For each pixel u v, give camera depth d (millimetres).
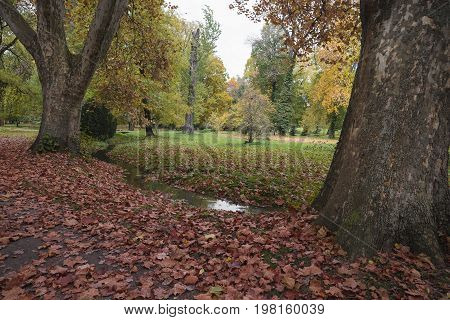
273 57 34906
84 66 11109
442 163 4020
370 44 4312
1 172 7984
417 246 3719
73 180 8352
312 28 10289
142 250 4266
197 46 33281
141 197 8148
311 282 3283
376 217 3807
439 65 3812
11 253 4051
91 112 20703
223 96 41125
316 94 25188
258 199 9078
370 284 3254
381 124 3941
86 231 4961
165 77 17359
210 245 4340
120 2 10938
